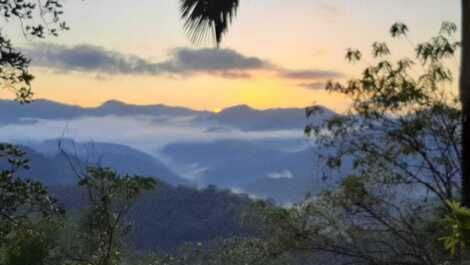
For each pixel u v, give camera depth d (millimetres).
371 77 10453
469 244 3344
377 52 10484
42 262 8914
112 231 9914
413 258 10234
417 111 10195
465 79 6137
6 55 7148
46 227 8914
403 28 10359
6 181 7562
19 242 8719
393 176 10312
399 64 10414
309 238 10844
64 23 7508
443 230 9461
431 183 10055
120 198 10062
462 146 6637
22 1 7254
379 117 10352
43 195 7980
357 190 10336
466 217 3328
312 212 10844
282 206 10891
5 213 7715
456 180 9922
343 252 10594
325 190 10781
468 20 6066
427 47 10219
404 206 10227
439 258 9688
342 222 10688
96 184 9938
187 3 7891
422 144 10141
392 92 10281
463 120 6391
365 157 10430
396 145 10375
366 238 10539
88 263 9922
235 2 7840
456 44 10227
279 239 10945
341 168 10672
